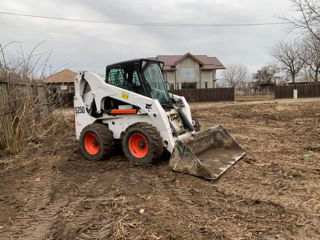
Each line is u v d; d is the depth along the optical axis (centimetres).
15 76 640
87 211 324
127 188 392
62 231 280
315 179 409
